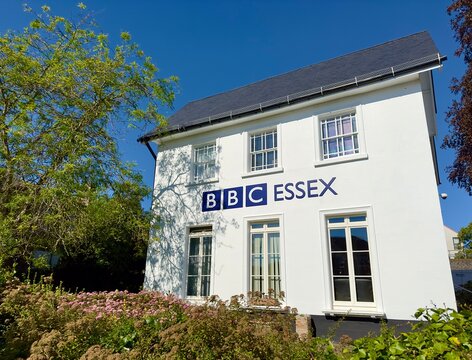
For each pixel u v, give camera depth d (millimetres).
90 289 13141
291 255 8797
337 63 12367
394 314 7203
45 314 4797
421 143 8062
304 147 9672
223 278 9641
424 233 7406
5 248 8961
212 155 11703
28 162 9938
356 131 9172
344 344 3775
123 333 4648
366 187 8383
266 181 9945
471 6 10586
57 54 10641
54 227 10016
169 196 11812
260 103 10555
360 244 8156
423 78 8789
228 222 10172
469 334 3000
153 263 11172
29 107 9961
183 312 5699
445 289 6895
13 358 4086
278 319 4629
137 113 11352
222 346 3602
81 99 11234
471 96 10805
